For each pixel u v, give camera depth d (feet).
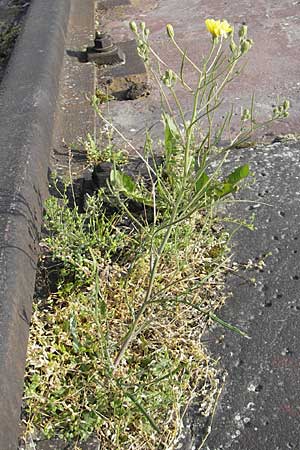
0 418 5.42
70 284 7.46
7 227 7.14
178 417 6.18
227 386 6.57
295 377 6.57
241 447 6.01
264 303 7.44
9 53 15.03
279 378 6.58
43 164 8.86
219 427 6.20
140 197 8.41
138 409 6.01
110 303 7.29
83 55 13.52
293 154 9.66
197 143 10.19
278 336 7.02
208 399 6.42
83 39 14.32
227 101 11.73
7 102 9.87
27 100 9.89
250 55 13.34
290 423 6.15
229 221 8.44
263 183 9.11
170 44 14.28
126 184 8.50
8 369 5.79
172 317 7.22
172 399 6.24
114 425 6.05
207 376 6.64
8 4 18.07
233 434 6.13
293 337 6.99
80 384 6.37
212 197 8.25
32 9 14.02
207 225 8.31
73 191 8.98
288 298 7.46
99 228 8.00
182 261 7.73
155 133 10.87
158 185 8.27
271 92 11.96
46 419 6.11
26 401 6.20
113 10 16.51
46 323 7.02
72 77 12.60
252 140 10.38
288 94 11.85
